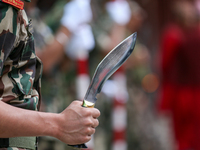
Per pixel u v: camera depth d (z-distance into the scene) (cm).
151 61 1966
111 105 1070
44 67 887
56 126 420
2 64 408
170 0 1953
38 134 412
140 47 1369
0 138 432
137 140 1181
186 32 1212
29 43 450
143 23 1970
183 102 1212
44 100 891
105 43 1019
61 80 931
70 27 932
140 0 1961
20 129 399
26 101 448
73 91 948
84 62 962
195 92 1200
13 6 418
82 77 954
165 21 1961
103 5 1073
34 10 905
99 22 1042
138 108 1209
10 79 432
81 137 425
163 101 1243
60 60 920
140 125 1195
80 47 950
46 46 885
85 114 425
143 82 1359
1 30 409
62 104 928
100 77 448
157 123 1355
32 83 455
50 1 1132
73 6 952
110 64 452
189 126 1212
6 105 399
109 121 1062
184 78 1215
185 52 1202
